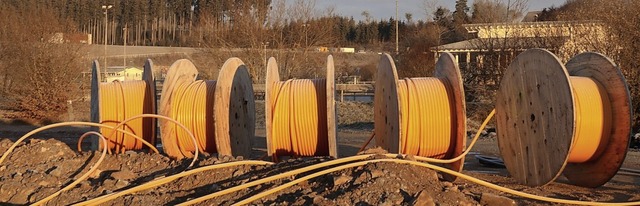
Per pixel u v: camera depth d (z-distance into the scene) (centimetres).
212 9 5797
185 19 10575
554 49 2355
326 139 1008
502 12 3950
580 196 839
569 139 816
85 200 764
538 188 891
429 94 962
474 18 4612
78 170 895
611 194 869
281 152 1030
